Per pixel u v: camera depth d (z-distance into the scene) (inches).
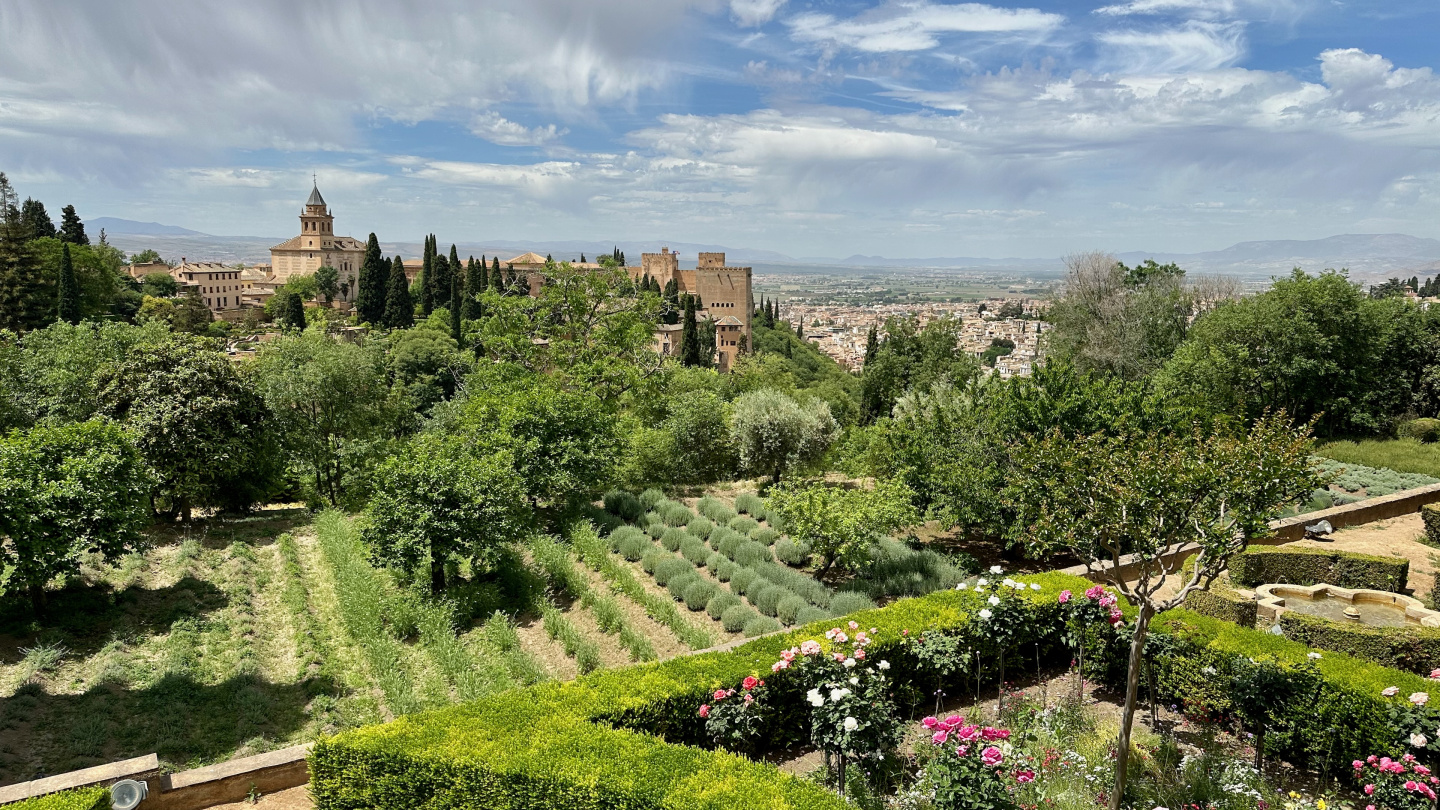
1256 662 360.5
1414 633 414.6
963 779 265.0
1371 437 1496.1
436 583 705.6
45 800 287.3
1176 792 310.8
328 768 314.0
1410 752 303.6
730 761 292.7
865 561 639.8
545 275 1488.7
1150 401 672.4
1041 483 345.4
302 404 1259.8
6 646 563.8
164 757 428.8
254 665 565.6
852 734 302.8
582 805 277.4
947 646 389.7
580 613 661.3
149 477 720.3
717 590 662.5
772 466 1079.0
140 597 695.7
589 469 944.9
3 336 1330.0
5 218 3329.2
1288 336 1421.0
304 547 908.6
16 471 585.0
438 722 326.0
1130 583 537.3
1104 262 1738.4
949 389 899.4
